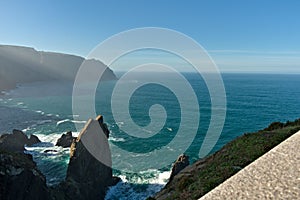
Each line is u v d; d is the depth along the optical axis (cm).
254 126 7606
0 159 2652
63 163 4628
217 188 334
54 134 6650
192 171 1784
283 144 392
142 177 4066
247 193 305
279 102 11831
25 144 5397
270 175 323
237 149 1761
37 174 2902
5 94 13950
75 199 3300
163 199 1458
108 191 3747
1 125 7650
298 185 294
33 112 9631
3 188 2541
